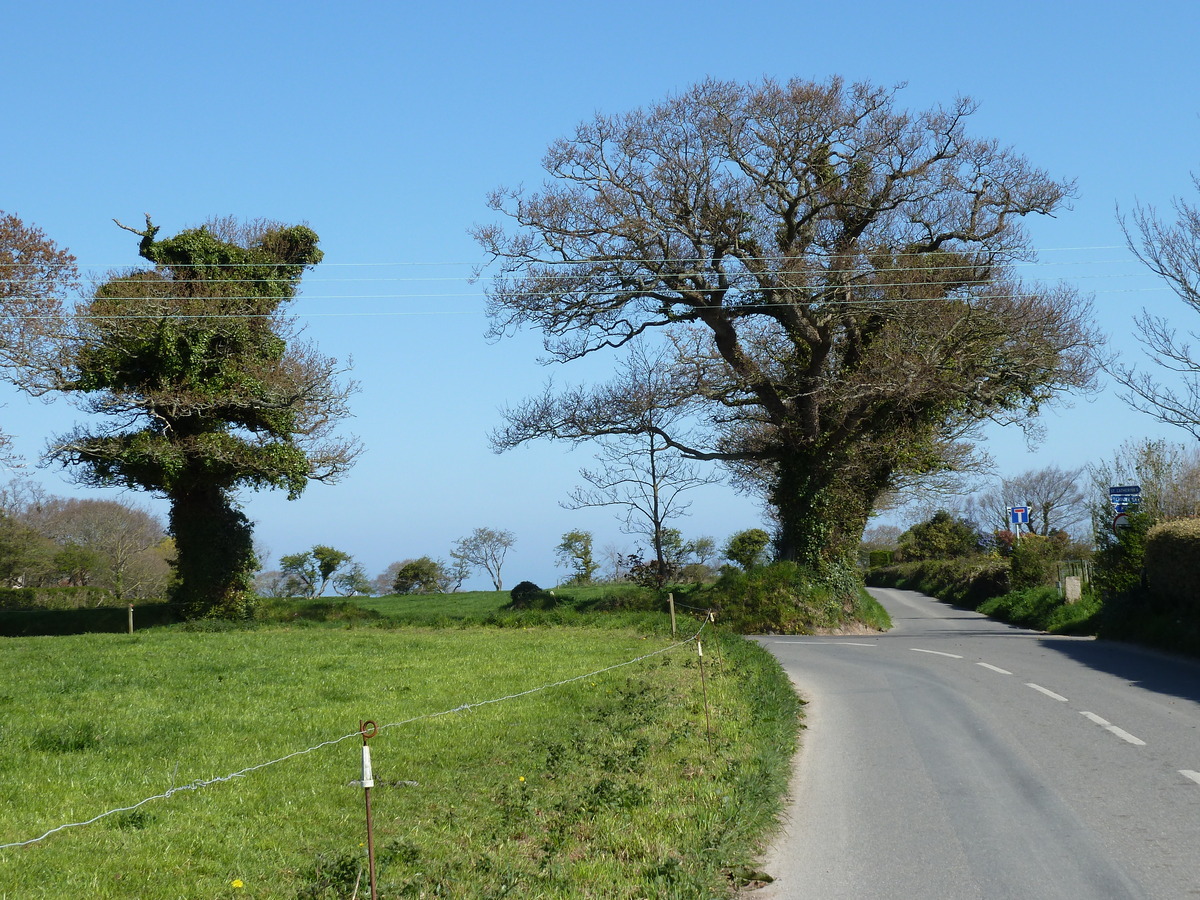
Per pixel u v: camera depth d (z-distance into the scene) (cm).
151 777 1044
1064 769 1025
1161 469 3014
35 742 1186
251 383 3338
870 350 3259
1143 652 2089
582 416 3453
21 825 864
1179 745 1110
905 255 3086
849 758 1129
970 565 4881
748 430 3597
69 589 5103
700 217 3064
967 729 1272
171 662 2008
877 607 3603
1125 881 690
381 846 806
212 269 3425
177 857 785
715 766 1026
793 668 2048
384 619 3341
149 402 3203
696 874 689
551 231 3045
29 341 3061
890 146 3039
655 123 3033
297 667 1938
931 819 867
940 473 3822
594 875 718
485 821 889
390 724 1315
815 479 3353
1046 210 3136
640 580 3756
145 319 3188
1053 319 3072
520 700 1516
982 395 3133
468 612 3712
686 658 1986
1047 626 2973
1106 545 2789
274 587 6925
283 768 1086
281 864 779
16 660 2061
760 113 2972
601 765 1074
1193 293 2066
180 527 3475
